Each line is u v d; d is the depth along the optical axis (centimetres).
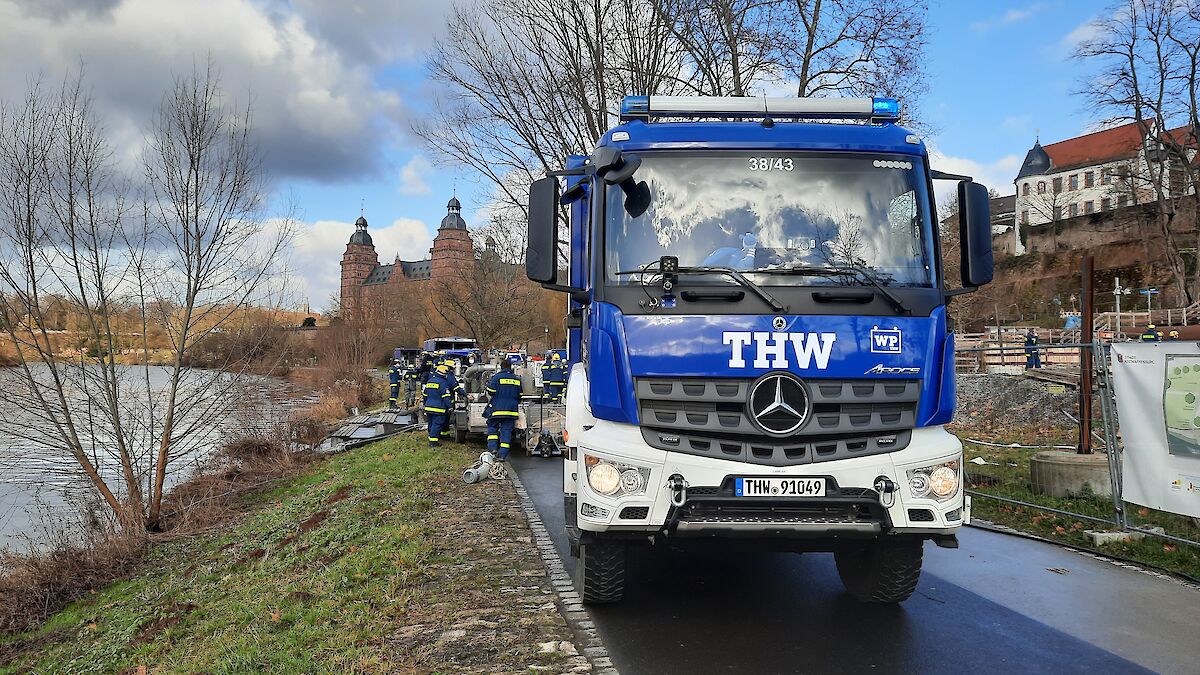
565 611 580
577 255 686
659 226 521
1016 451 1385
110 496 1404
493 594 620
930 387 489
